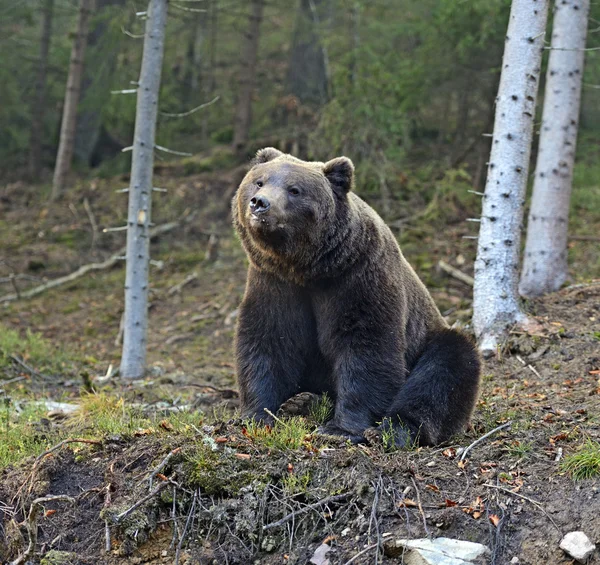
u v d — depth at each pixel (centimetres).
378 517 528
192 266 1567
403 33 1589
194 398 857
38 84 2188
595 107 1656
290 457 576
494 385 799
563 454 580
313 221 611
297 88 2084
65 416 781
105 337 1291
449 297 1232
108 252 1659
